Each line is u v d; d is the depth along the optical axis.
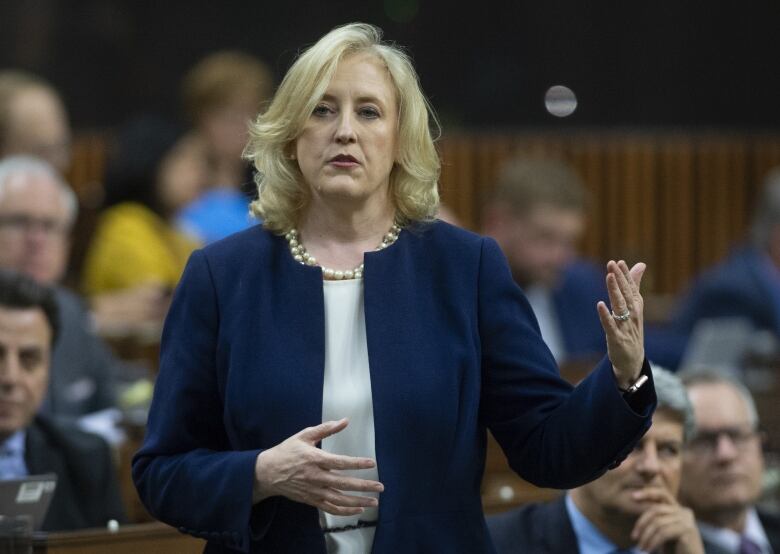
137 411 14.74
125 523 12.61
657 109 30.88
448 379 7.48
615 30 30.45
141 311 18.72
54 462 12.33
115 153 21.34
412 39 29.34
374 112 7.64
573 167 30.30
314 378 7.44
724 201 31.08
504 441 7.75
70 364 15.77
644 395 7.31
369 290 7.60
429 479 7.41
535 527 11.09
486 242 7.86
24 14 27.84
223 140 21.25
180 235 20.58
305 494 7.11
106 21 28.20
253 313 7.59
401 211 7.87
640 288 7.41
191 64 28.42
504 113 29.95
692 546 10.80
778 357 19.98
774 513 13.38
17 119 19.30
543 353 7.71
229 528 7.28
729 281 22.48
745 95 31.11
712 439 12.66
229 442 7.75
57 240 16.81
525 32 29.97
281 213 7.82
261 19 28.47
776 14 30.94
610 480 10.82
